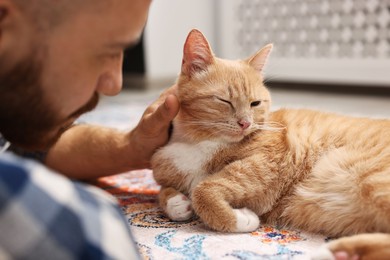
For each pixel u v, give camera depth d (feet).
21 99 2.31
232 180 3.84
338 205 3.53
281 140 4.05
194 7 14.85
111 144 4.69
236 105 4.26
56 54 2.27
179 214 3.91
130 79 14.75
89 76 2.49
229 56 14.26
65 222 1.63
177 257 3.16
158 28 14.15
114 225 1.82
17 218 1.53
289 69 12.82
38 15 2.12
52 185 1.68
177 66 14.96
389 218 3.12
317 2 12.17
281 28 13.02
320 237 3.58
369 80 11.31
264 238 3.54
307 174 3.86
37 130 2.59
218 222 3.65
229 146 4.15
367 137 3.77
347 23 11.72
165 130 4.36
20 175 1.61
